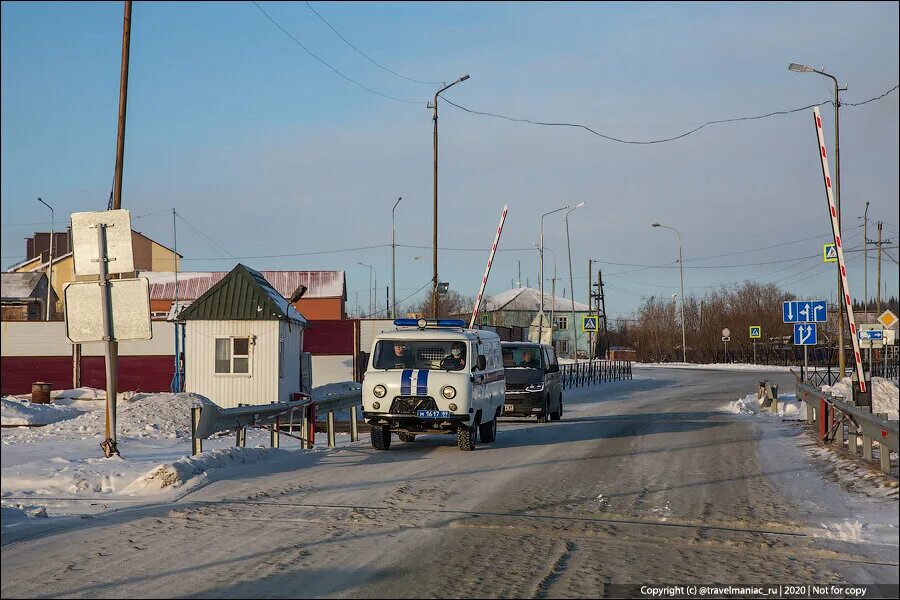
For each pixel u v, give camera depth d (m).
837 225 19.58
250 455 14.55
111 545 8.37
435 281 31.83
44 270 76.81
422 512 10.09
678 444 18.06
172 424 20.50
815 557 8.06
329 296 78.12
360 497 11.16
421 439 19.69
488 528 9.19
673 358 93.38
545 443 18.47
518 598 6.56
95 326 14.65
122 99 16.14
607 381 52.12
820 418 17.53
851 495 11.48
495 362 19.20
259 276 27.39
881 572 7.52
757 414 26.84
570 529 9.15
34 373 39.09
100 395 28.69
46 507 10.54
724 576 7.32
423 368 16.97
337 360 39.81
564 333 106.06
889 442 11.82
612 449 17.14
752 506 10.61
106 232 14.77
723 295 94.44
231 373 25.28
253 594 6.60
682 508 10.45
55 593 6.64
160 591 6.69
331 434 17.94
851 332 18.84
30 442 17.66
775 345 85.19
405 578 7.11
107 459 14.32
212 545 8.34
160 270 86.06
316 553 8.01
